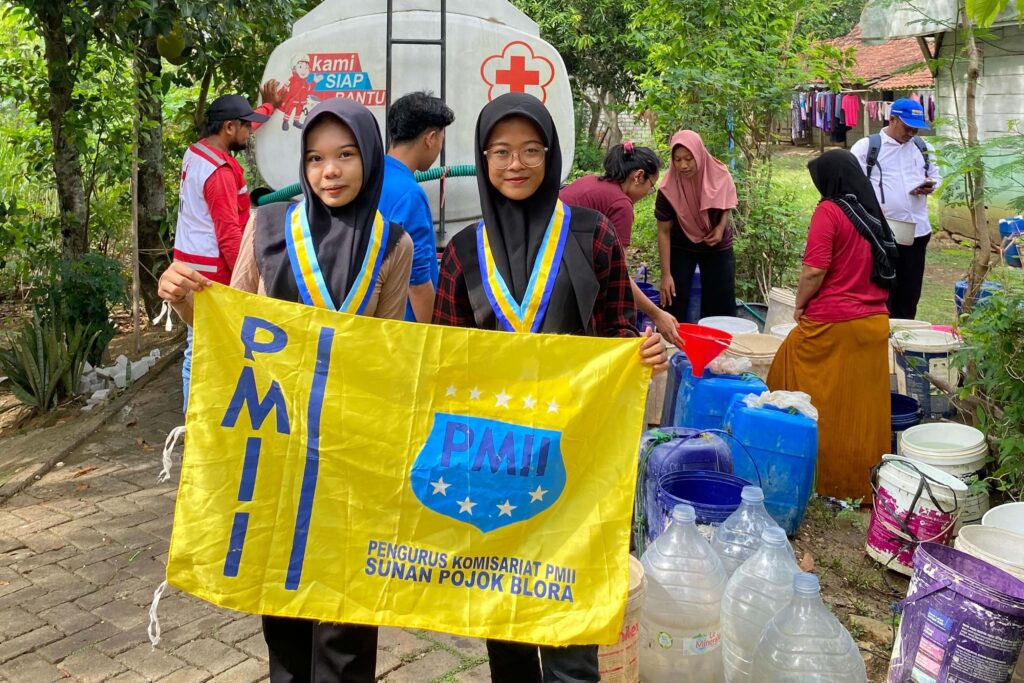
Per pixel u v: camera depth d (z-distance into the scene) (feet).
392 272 8.98
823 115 82.02
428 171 18.06
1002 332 14.55
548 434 8.62
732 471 13.88
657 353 8.60
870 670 11.75
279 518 8.43
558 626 8.42
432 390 8.58
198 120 28.66
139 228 28.45
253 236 8.90
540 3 57.06
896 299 23.98
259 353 8.45
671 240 21.71
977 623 10.05
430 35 17.98
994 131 37.88
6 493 16.58
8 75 25.53
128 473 17.80
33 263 25.84
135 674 11.43
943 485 13.41
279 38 26.09
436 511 8.57
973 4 12.03
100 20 23.11
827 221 15.93
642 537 13.61
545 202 8.93
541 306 8.86
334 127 8.49
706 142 27.91
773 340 19.16
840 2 33.12
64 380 22.08
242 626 12.54
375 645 8.99
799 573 10.12
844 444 16.35
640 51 54.44
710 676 10.81
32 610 12.87
